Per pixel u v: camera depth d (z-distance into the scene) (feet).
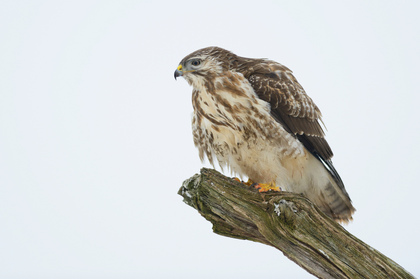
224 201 25.38
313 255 24.90
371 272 24.17
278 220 24.45
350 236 24.43
